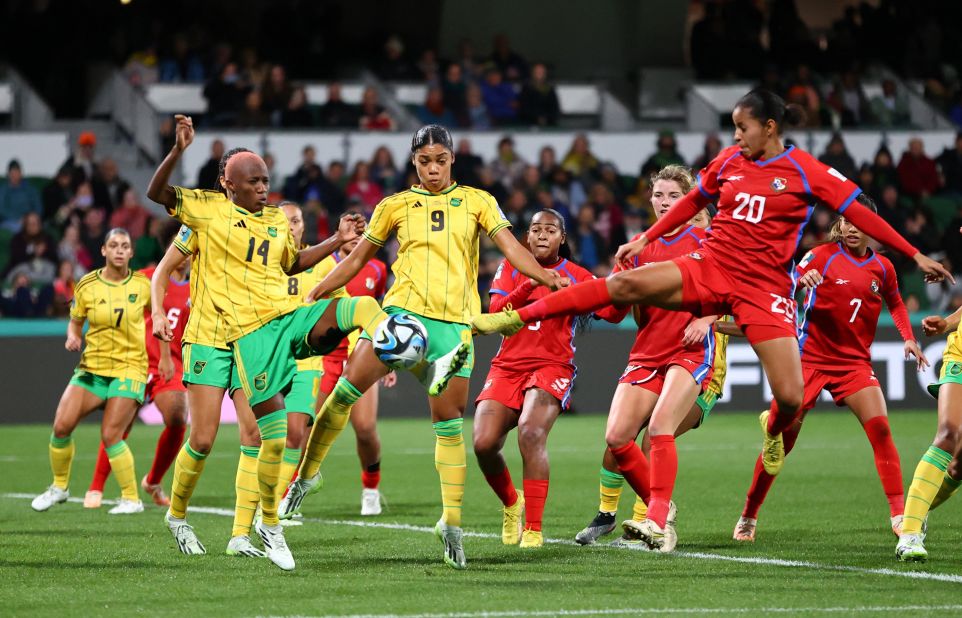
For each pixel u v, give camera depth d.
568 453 46.84
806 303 27.23
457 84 82.88
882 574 20.59
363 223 22.98
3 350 59.81
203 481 37.81
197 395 22.06
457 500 21.36
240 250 21.69
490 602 17.86
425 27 94.00
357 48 91.75
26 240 65.56
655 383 24.12
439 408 21.34
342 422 23.48
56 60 83.56
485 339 62.72
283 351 21.44
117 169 75.12
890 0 92.44
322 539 25.16
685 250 24.56
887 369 64.44
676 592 18.77
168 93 82.00
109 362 30.64
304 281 29.89
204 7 90.69
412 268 21.42
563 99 89.50
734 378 64.56
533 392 24.12
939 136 81.31
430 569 21.03
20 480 38.41
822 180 21.09
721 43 89.62
